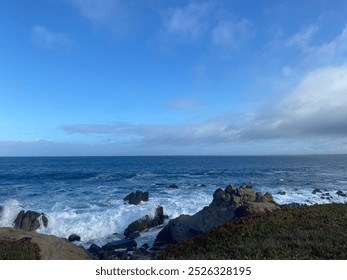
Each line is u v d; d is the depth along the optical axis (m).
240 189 31.39
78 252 15.74
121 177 81.12
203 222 26.25
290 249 10.70
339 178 81.81
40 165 138.00
